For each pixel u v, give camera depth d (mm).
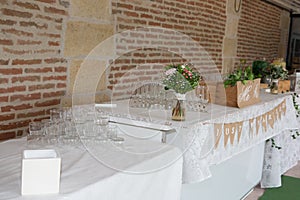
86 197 1236
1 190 1181
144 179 1537
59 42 2463
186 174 2014
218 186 2711
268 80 4094
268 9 6215
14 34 2145
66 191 1205
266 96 3561
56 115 1911
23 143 1735
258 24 5902
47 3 2334
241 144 2717
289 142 4105
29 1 2211
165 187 1707
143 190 1547
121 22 3061
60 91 2523
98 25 2799
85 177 1334
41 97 2385
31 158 1178
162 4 3572
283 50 7273
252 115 2891
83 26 2650
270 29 6449
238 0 5098
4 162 1444
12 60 2156
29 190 1160
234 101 2799
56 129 1774
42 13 2309
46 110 2430
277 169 3619
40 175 1167
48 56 2395
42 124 1756
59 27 2447
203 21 4316
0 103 2125
